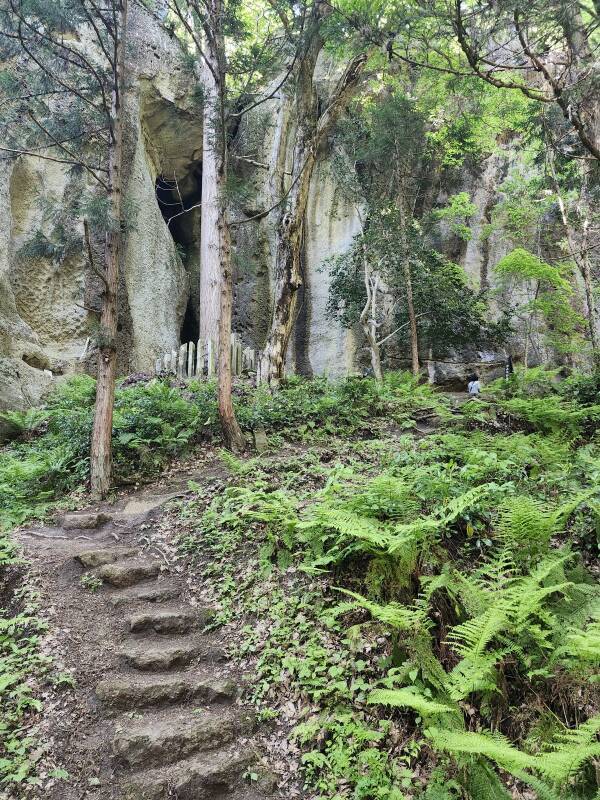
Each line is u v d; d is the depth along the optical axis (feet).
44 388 42.37
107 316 26.96
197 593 17.98
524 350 62.23
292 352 65.00
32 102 28.63
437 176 62.85
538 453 21.99
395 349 59.57
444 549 15.21
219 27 29.43
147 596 17.63
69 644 15.35
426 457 22.72
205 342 48.01
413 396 37.40
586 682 11.76
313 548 16.37
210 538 20.22
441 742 9.84
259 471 24.95
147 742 12.22
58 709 13.29
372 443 27.55
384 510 16.74
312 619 15.16
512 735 11.73
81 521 22.81
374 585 14.42
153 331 56.08
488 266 64.34
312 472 24.45
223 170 29.84
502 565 13.82
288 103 62.08
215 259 55.83
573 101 24.91
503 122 52.80
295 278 40.88
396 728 12.15
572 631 12.16
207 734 12.60
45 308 47.62
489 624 11.34
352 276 54.80
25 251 26.89
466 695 11.57
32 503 25.80
